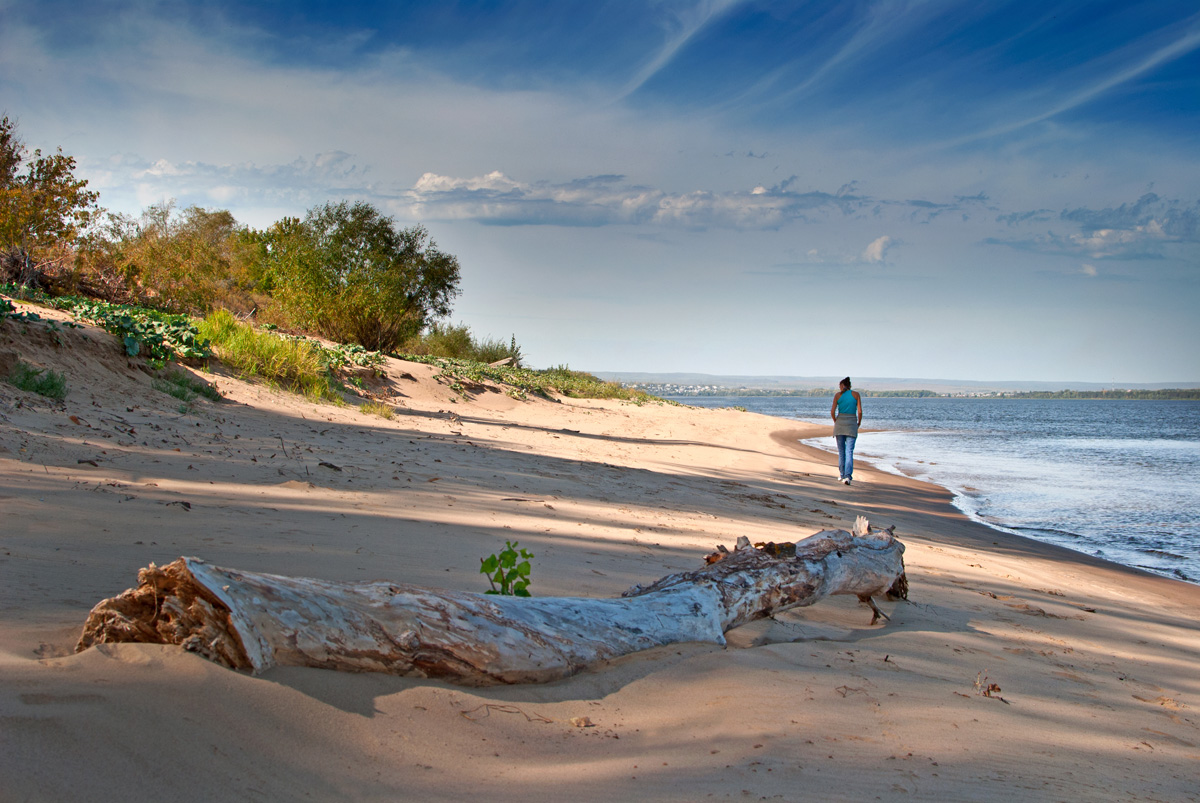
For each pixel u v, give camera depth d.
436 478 7.11
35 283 14.53
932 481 15.74
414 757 1.85
